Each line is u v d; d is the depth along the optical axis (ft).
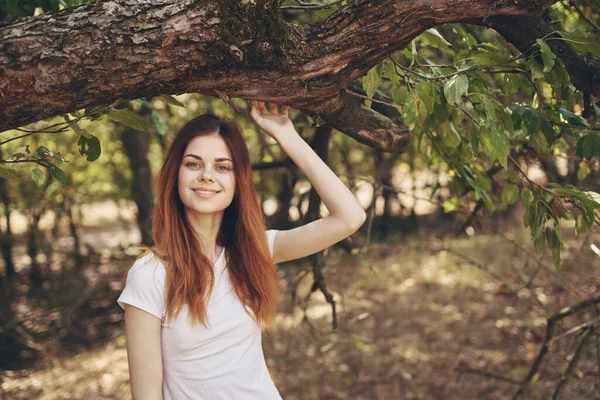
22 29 4.26
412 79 6.25
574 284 19.74
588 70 5.57
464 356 17.87
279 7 4.80
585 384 12.57
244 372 5.31
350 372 16.97
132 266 5.23
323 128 10.69
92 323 20.65
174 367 5.14
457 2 4.92
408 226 33.09
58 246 30.17
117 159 31.19
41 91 4.26
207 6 4.53
